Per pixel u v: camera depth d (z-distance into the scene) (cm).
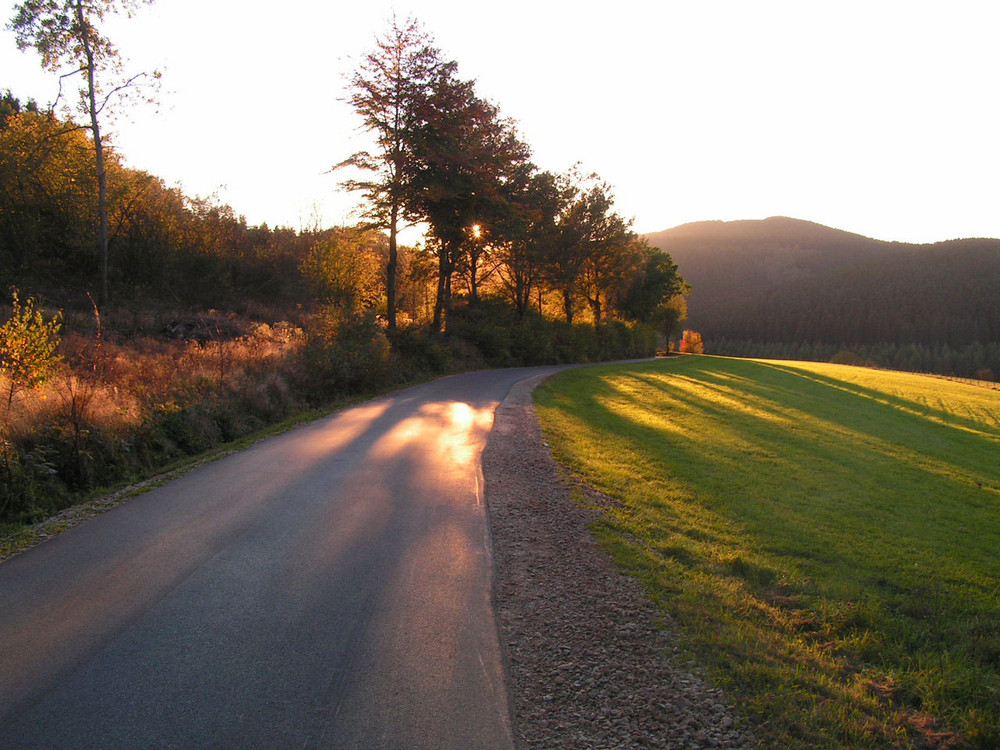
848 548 867
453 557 617
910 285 15388
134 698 365
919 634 570
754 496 1097
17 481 713
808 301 16138
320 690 381
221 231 3419
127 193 2823
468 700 378
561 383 2775
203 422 1150
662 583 593
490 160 3002
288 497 796
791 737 358
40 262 2441
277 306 3281
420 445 1166
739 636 489
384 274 3650
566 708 379
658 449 1427
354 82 2564
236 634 446
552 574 598
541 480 976
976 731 374
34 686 374
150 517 706
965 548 923
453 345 3475
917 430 2234
